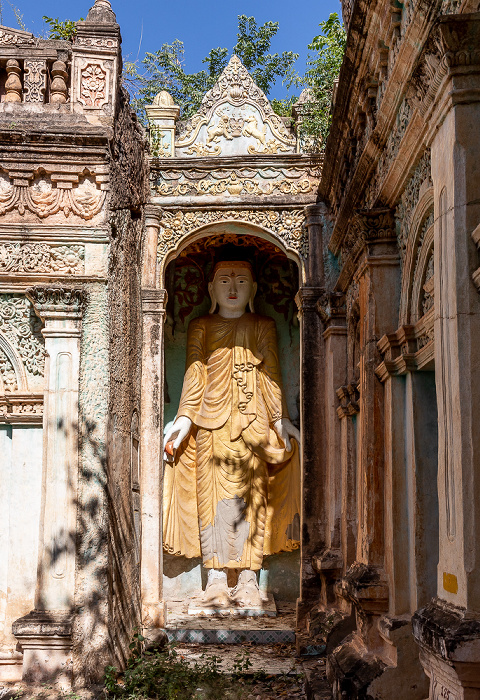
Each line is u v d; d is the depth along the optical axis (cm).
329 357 912
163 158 974
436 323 417
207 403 1038
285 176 973
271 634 890
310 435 931
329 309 903
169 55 1470
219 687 673
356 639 660
